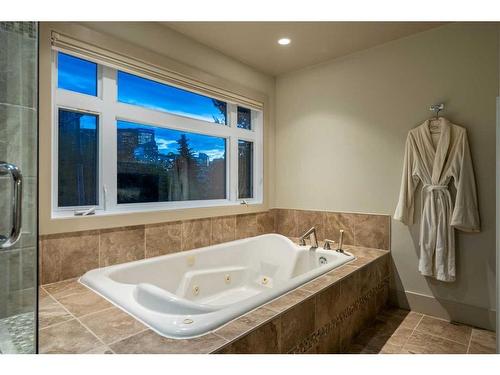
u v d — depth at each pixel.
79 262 1.98
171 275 2.37
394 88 2.74
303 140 3.37
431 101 2.54
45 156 1.82
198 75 2.71
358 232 2.96
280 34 2.60
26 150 1.16
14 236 1.12
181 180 2.80
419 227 2.62
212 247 2.73
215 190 3.12
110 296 1.64
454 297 2.45
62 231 1.90
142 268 2.19
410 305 2.67
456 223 2.28
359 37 2.66
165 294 1.56
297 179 3.42
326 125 3.19
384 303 2.69
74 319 1.41
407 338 2.17
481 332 2.26
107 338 1.24
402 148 2.71
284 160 3.54
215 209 2.88
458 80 2.42
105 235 2.11
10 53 1.17
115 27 2.15
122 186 2.37
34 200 1.15
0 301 1.11
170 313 1.49
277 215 3.60
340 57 3.07
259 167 3.47
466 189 2.29
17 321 1.11
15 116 1.16
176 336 1.25
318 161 3.25
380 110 2.83
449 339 2.15
